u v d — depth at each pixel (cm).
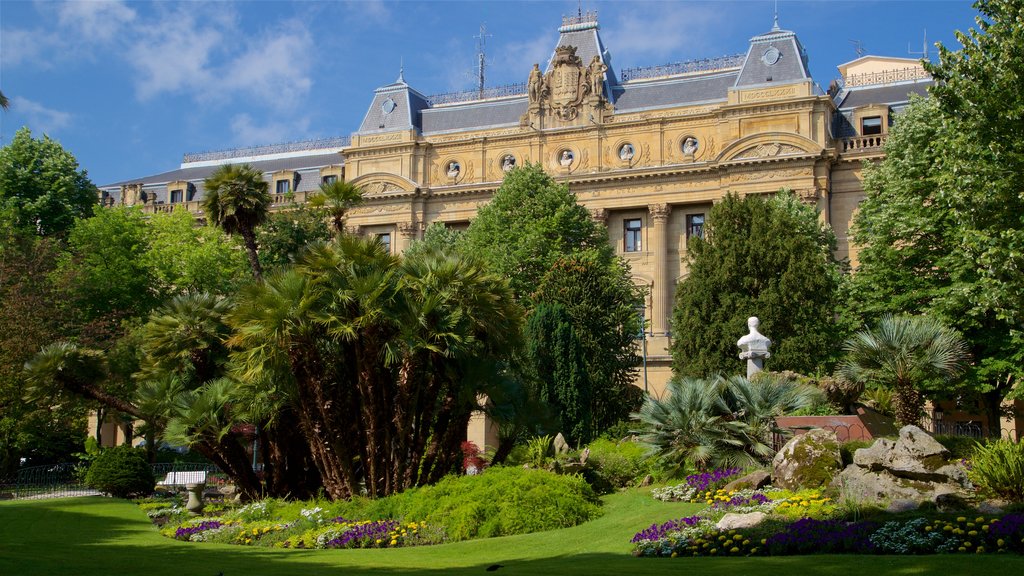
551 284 4809
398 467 2783
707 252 4759
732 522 1969
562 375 4122
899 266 4481
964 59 2738
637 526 2195
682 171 6931
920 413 2750
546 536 2264
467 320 2803
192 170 9138
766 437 2627
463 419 2936
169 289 6462
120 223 6475
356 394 2914
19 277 4941
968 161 2747
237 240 6556
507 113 7681
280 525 2523
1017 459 1856
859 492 2022
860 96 7188
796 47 6862
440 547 2220
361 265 2814
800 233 4800
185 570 1695
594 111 7269
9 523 2753
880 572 1436
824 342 4422
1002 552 1562
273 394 2964
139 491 3722
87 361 3372
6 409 4175
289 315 2686
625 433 4272
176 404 3047
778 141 6650
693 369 4538
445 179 7644
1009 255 2672
